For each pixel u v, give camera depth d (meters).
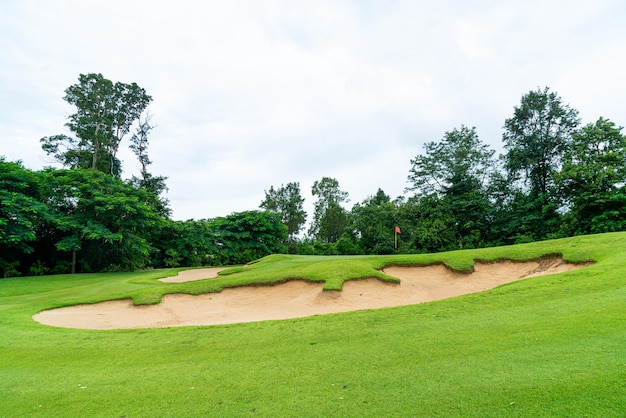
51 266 34.28
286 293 16.45
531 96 44.72
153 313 14.38
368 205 56.72
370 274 16.92
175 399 5.14
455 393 4.51
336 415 4.26
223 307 15.27
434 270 19.00
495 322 7.69
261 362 6.59
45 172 32.94
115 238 31.66
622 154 33.59
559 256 16.52
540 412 3.84
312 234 73.88
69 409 5.02
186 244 44.94
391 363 5.87
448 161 49.62
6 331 10.49
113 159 49.69
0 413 4.99
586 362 4.92
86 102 45.62
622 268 11.03
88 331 10.41
